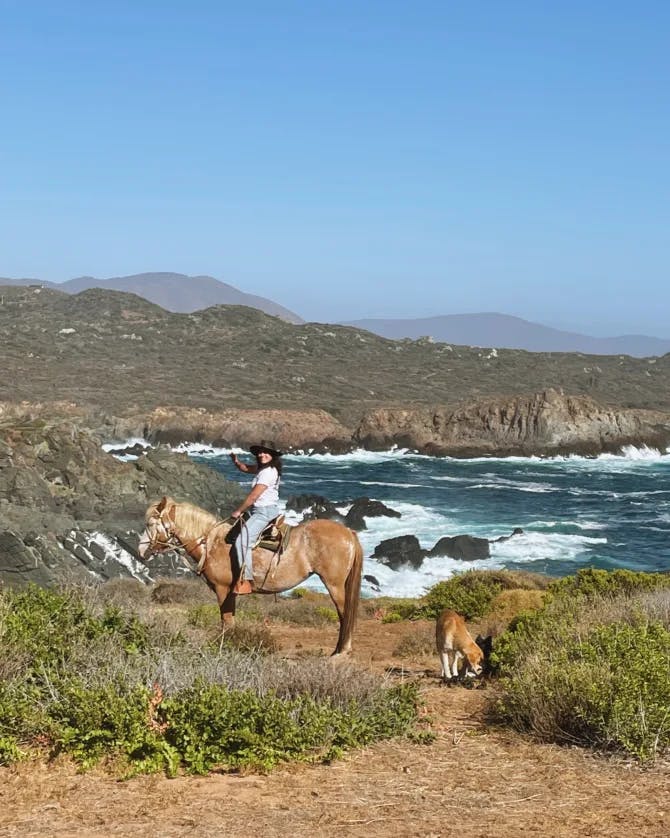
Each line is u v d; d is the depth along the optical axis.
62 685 8.15
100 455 52.91
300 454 114.94
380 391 179.12
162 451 58.38
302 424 123.56
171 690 8.25
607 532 57.41
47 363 196.38
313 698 8.61
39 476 46.94
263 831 5.79
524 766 7.35
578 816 6.12
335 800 6.44
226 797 6.46
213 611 18.00
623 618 12.39
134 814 6.09
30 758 7.21
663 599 13.53
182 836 5.68
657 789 6.69
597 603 14.22
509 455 111.56
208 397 153.38
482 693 10.67
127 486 51.22
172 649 9.38
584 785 6.82
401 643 16.66
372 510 61.34
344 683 8.93
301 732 7.63
